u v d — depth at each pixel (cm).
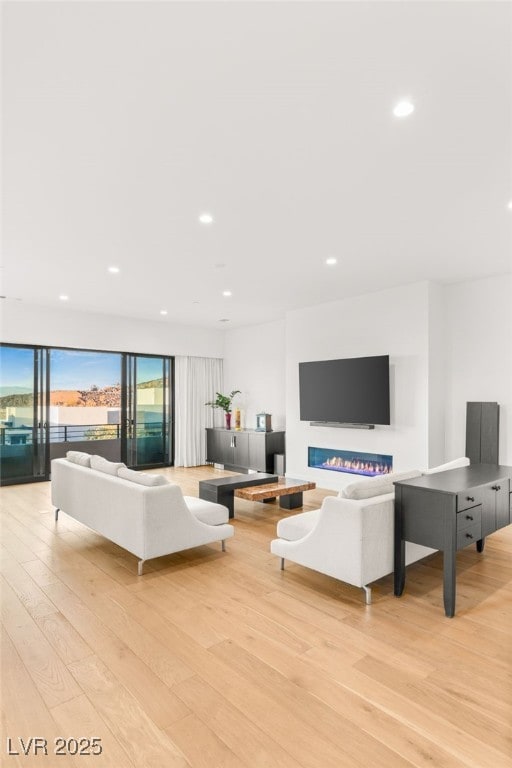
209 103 206
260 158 256
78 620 263
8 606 280
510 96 202
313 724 180
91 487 393
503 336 502
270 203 315
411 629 254
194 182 285
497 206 321
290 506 521
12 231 365
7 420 664
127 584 314
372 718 183
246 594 299
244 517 490
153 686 203
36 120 219
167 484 343
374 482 307
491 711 188
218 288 556
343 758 163
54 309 678
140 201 311
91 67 183
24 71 185
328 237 381
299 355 675
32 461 682
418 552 323
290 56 178
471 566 349
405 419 540
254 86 195
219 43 171
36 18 159
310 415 642
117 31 165
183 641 241
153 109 211
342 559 286
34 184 286
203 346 859
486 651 232
